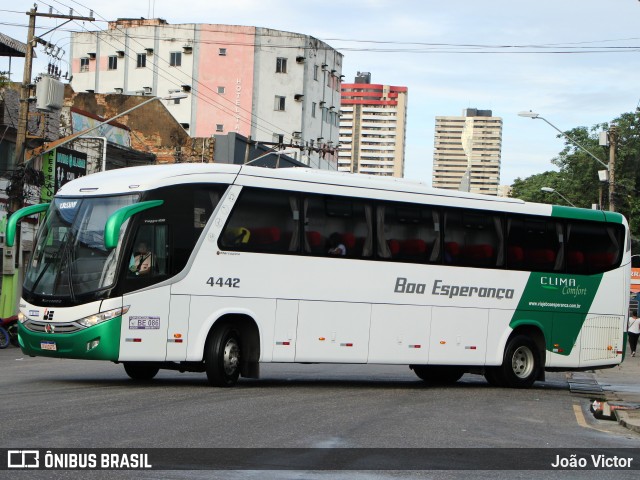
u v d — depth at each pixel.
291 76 94.25
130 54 95.50
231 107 93.00
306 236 17.78
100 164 46.28
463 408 15.65
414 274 19.14
